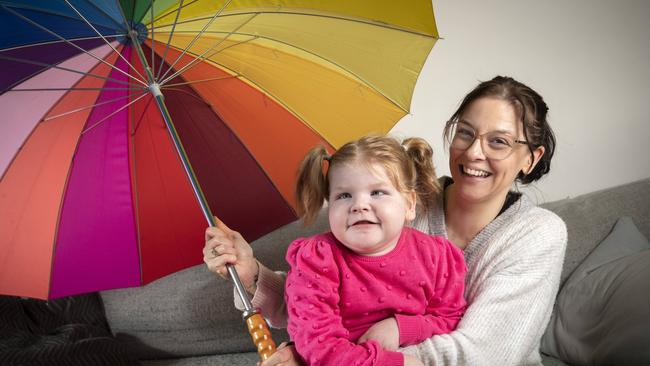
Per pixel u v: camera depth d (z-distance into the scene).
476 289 1.27
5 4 1.09
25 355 1.52
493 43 2.19
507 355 1.14
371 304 1.12
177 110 1.39
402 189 1.13
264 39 1.35
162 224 1.41
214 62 1.37
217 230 1.24
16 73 1.17
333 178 1.14
